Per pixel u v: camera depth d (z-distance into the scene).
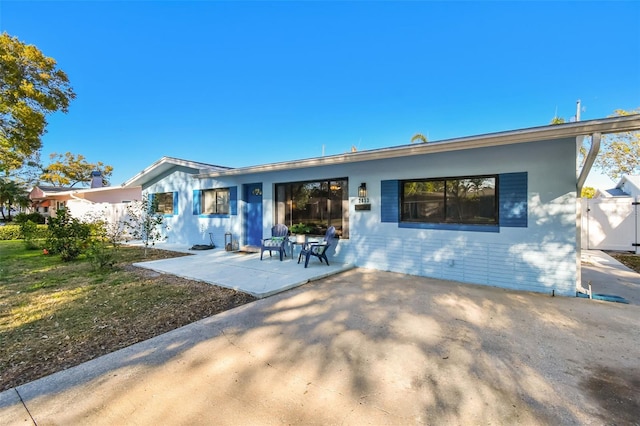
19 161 20.00
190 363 2.75
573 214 4.68
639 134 15.38
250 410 2.10
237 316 3.92
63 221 8.44
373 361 2.77
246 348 3.04
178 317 3.90
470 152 5.51
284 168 7.64
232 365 2.71
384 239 6.61
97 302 4.50
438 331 3.42
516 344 3.08
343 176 7.21
